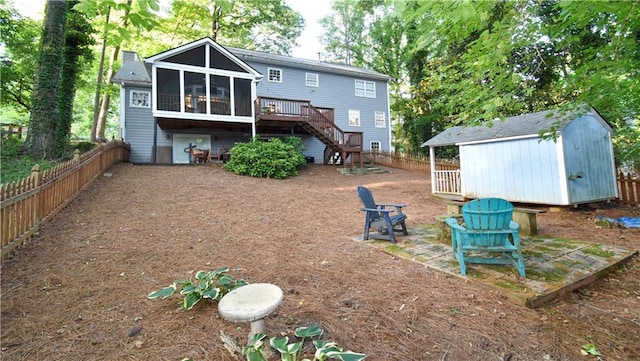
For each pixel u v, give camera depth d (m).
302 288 3.15
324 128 15.25
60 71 10.00
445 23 2.81
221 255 4.11
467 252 4.10
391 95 26.73
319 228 5.72
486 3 2.51
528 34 2.87
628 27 2.78
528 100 11.75
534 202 7.71
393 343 2.23
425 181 13.09
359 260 4.00
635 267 3.70
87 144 12.70
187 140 16.12
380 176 14.23
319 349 1.80
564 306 2.80
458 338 2.30
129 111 15.14
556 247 4.34
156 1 2.24
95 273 3.36
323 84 19.47
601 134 8.20
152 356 2.06
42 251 3.84
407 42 22.97
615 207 7.70
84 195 6.75
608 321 2.56
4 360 2.00
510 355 2.12
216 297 2.56
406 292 3.04
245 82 14.76
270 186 9.87
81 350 2.11
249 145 12.38
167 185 8.56
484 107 3.10
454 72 4.01
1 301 2.68
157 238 4.64
